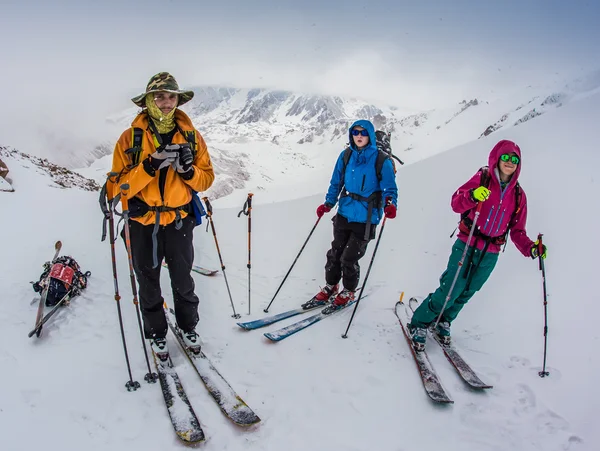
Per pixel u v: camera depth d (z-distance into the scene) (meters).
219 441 2.66
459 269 3.31
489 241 3.36
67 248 6.05
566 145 12.49
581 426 2.84
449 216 8.46
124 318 4.10
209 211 4.02
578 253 5.53
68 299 4.25
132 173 2.75
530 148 13.27
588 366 3.41
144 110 2.90
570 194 7.96
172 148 2.59
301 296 5.09
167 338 3.72
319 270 6.07
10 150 13.70
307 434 2.78
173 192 2.96
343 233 4.36
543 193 8.34
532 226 6.76
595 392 3.13
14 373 3.11
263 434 2.75
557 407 3.03
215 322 4.25
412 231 7.89
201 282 5.34
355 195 4.12
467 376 3.34
